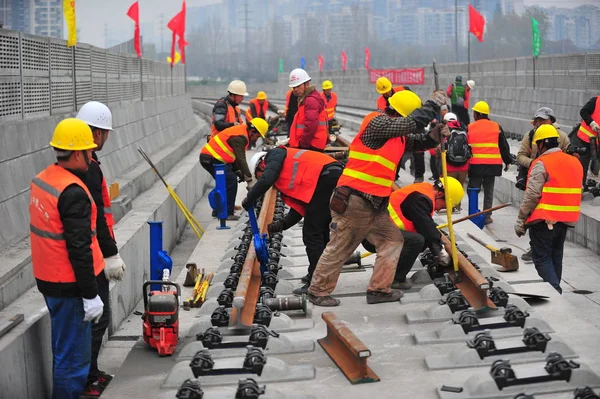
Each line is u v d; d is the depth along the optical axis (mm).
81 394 6105
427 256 8188
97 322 5789
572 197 8875
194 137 27812
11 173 9852
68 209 5484
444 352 5902
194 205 17594
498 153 13602
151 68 23734
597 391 4895
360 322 6762
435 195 8453
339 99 62125
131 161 17219
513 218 14547
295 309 6883
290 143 11992
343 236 7117
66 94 13297
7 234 9188
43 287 5645
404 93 6824
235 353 5887
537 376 5000
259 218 10305
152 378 5648
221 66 171375
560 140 12125
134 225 10445
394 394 5141
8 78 10352
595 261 11594
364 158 6898
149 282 6312
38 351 6457
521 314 6188
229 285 7375
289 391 5277
